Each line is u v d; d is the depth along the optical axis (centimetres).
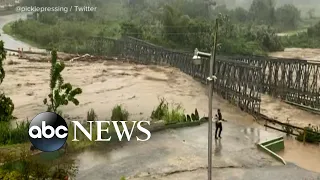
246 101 3250
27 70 4588
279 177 1853
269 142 2312
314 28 9612
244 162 2014
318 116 3238
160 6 10469
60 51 6838
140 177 1794
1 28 8500
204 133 2448
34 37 7644
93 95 3578
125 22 7838
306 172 1925
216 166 1947
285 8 11994
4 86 3747
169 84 4250
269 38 8300
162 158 2022
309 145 2433
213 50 1377
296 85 3741
